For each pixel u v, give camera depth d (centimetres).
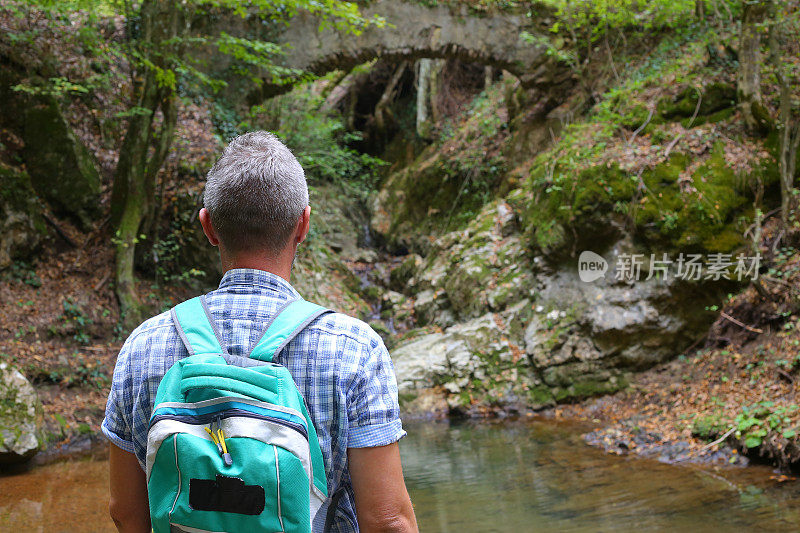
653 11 1188
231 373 109
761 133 910
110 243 1044
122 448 123
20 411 673
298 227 132
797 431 542
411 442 762
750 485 511
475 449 706
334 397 115
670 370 852
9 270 939
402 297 1230
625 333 872
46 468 651
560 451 672
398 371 955
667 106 968
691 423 673
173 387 112
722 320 834
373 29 1280
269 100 1312
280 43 1254
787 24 941
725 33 1033
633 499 500
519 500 520
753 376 723
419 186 1461
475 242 1121
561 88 1305
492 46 1308
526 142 1318
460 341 970
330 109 1564
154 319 126
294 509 104
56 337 898
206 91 1241
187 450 104
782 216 832
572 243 932
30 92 957
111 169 1120
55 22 1141
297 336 118
